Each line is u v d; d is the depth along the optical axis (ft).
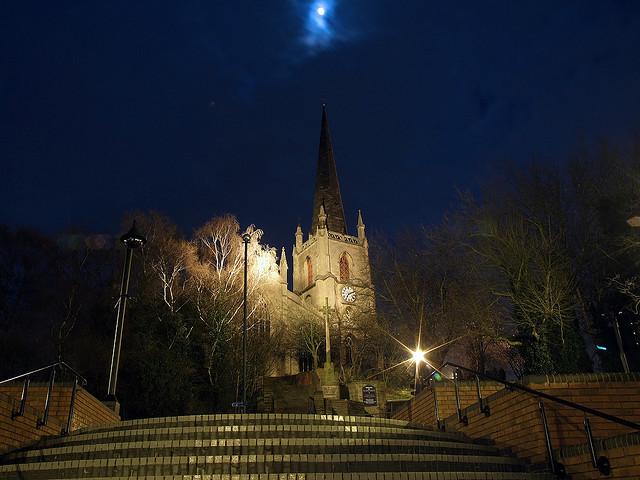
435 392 39.81
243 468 26.22
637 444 19.62
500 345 102.83
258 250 140.67
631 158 83.61
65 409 37.11
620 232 80.02
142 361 98.02
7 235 117.19
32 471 25.30
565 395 26.66
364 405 116.06
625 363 45.88
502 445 29.89
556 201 90.48
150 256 122.93
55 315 110.63
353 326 168.96
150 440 30.78
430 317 110.22
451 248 106.83
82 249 122.83
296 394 137.69
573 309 80.23
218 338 118.83
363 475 24.21
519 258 83.71
